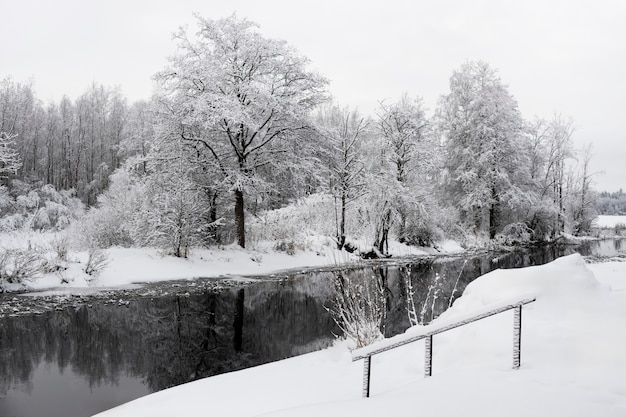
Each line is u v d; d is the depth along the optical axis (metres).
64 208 44.62
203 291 17.02
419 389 4.21
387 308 13.61
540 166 44.97
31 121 58.28
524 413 3.38
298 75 25.12
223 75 23.36
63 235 24.52
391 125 33.12
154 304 14.61
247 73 24.45
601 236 51.56
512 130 40.06
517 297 4.48
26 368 8.88
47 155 59.12
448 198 41.19
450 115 41.62
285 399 5.60
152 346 10.48
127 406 6.18
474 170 38.22
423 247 34.34
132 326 12.05
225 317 13.48
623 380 4.04
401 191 30.77
